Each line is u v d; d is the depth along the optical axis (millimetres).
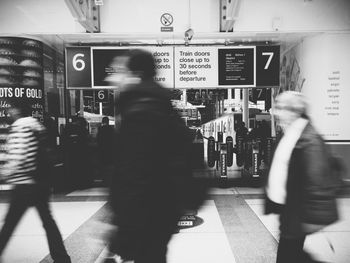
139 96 2242
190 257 3984
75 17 6742
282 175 2635
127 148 2158
